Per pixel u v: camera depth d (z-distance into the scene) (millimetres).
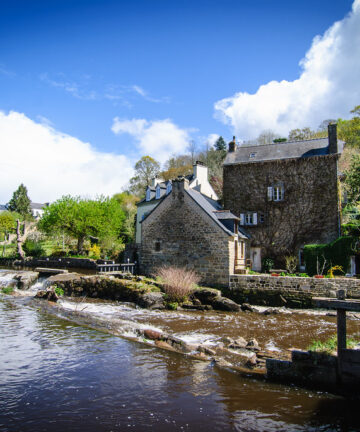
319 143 26031
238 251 21688
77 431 5613
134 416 6148
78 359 9016
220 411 6383
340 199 25094
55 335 11148
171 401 6754
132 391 7184
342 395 7070
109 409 6391
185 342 10469
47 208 37219
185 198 21359
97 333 11492
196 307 16484
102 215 37250
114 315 15000
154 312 15820
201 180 32344
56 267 32469
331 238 23609
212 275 19688
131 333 11625
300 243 24562
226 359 9297
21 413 6188
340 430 5777
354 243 20688
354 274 21172
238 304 17484
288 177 25375
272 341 11195
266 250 25531
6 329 11711
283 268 24844
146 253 22625
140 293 17234
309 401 6820
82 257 33406
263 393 7168
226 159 28016
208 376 8062
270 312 15664
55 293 17672
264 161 26047
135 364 8742
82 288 19359
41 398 6789
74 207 35594
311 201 24500
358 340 11031
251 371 8430
